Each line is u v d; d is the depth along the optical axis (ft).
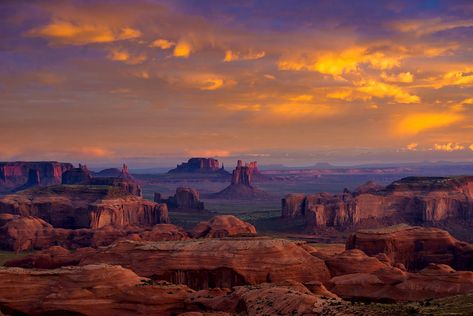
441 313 289.53
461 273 455.22
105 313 395.75
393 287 465.47
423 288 452.76
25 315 401.08
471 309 291.58
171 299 407.44
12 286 410.31
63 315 393.70
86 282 409.69
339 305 343.26
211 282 500.74
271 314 352.08
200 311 400.67
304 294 375.86
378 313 307.58
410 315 295.28
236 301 395.75
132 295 403.95
